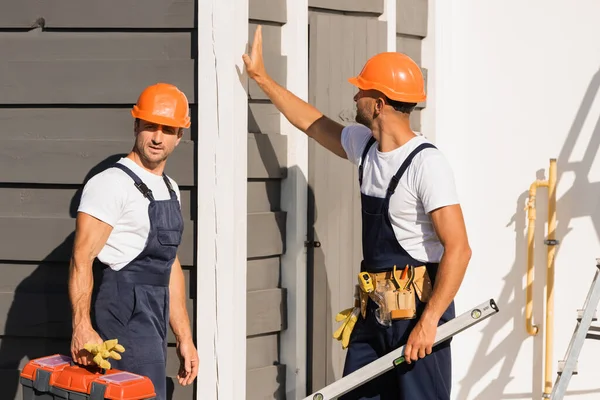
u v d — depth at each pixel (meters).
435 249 5.99
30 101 6.55
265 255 6.89
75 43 6.54
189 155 6.41
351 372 6.24
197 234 6.39
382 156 6.01
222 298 6.34
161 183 5.85
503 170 8.66
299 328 7.06
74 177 6.52
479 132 8.71
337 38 7.38
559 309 8.62
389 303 5.93
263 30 6.89
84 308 5.40
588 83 8.48
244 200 6.45
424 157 5.83
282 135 7.04
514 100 8.62
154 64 6.43
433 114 8.39
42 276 6.62
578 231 8.54
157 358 5.70
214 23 6.28
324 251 7.32
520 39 8.59
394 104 5.98
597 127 8.48
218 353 6.36
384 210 5.96
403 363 5.99
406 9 8.12
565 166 8.54
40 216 6.59
